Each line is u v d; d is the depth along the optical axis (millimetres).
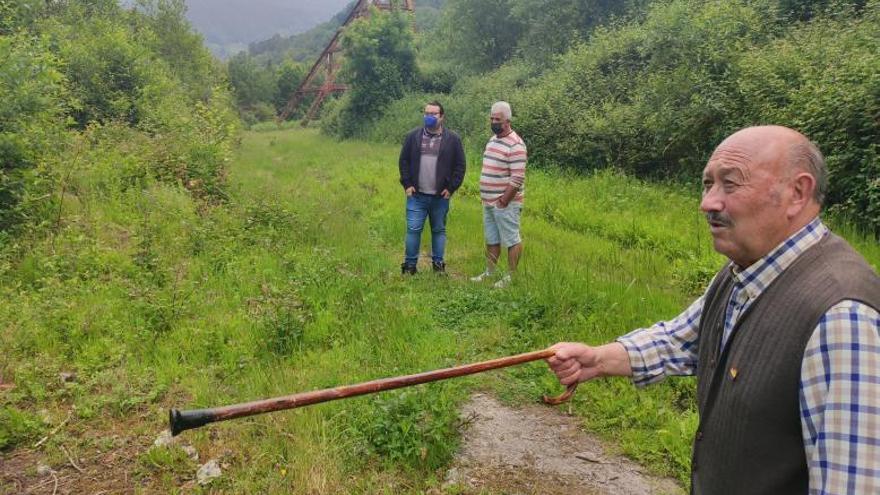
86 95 15453
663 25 15773
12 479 3807
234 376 4961
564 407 4629
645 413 4406
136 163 11117
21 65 9125
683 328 2338
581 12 27297
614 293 6188
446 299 6629
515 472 3898
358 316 6027
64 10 20297
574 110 16406
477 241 9258
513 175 6953
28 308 5805
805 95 10680
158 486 3754
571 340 5402
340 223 10008
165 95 17219
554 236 9617
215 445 4121
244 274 7188
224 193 11203
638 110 14766
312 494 3660
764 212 1763
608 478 3871
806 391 1587
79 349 5430
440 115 7379
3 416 4289
